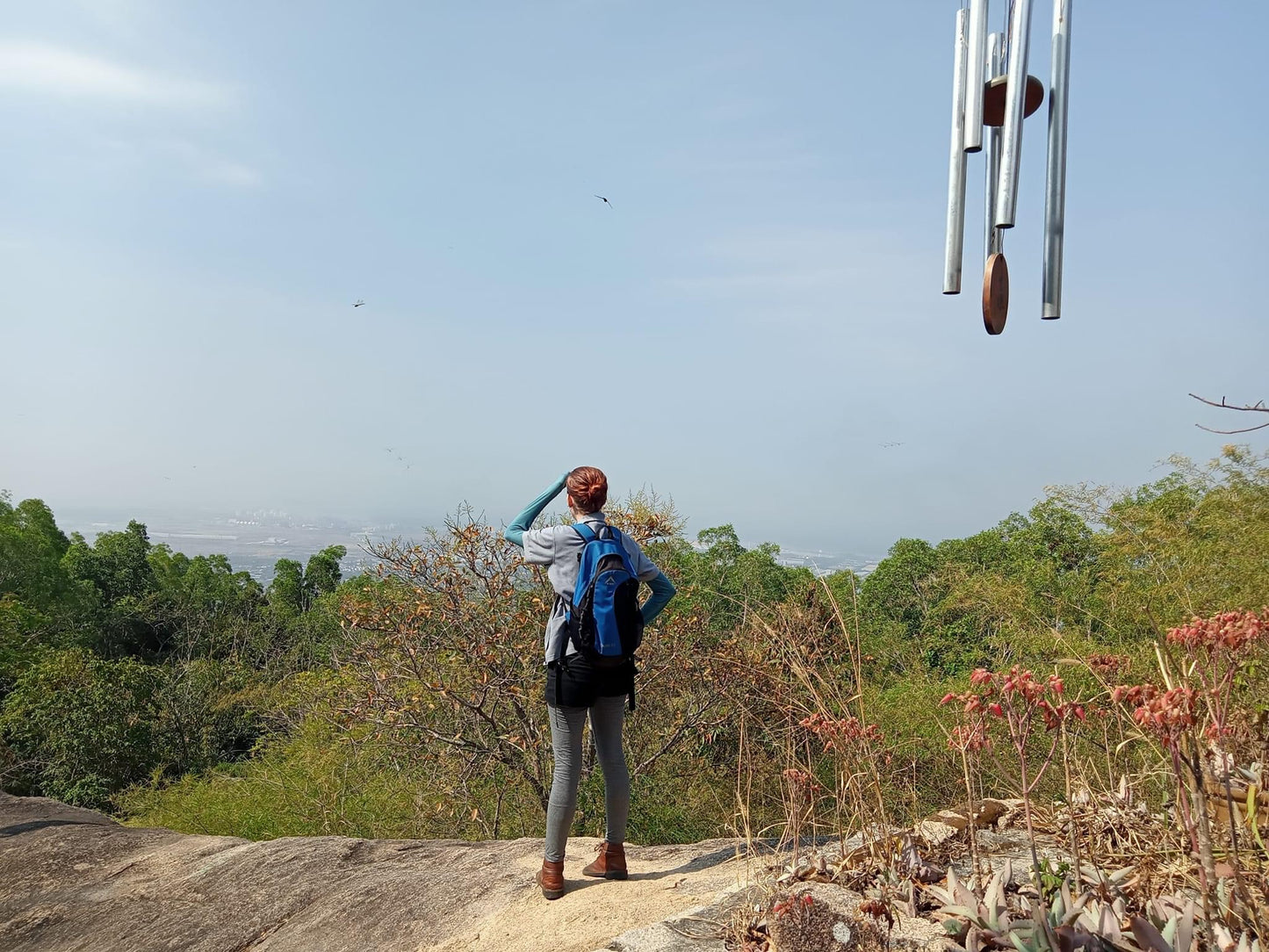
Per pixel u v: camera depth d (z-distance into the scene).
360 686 9.03
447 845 4.62
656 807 9.37
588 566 3.38
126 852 5.12
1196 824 2.13
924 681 10.32
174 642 48.06
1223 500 8.13
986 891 2.32
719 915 2.72
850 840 3.04
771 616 4.78
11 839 5.39
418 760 9.41
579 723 3.50
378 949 3.40
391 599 8.80
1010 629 10.95
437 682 8.57
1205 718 2.39
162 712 31.77
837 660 4.38
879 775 3.12
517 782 9.37
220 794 13.31
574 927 3.15
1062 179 3.11
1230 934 1.97
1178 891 2.32
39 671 31.80
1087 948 1.97
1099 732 3.13
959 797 4.00
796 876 2.82
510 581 8.81
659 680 9.27
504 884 3.71
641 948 2.54
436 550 8.77
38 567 44.59
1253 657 2.58
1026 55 3.09
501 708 9.16
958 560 29.83
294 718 14.39
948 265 3.21
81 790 27.98
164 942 3.93
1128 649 6.12
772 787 4.46
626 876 3.63
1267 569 7.12
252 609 47.62
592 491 3.53
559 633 3.43
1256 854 2.30
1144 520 9.30
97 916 4.31
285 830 10.76
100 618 47.44
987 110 3.26
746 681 5.75
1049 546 27.59
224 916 4.05
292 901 4.04
